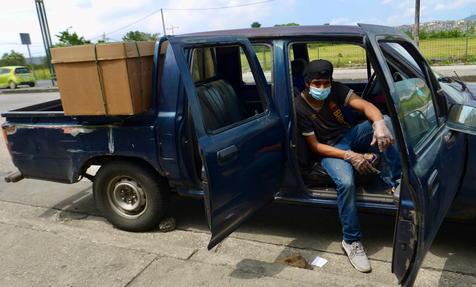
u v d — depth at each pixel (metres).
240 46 3.24
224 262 3.02
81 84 3.26
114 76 3.15
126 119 3.46
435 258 3.15
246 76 3.68
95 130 3.57
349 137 3.46
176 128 3.29
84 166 3.82
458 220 3.12
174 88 3.26
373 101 4.07
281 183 3.35
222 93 3.55
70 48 3.20
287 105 3.28
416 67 3.25
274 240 3.60
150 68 3.37
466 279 2.88
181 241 3.67
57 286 2.90
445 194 2.55
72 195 4.93
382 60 2.48
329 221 3.87
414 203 2.07
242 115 3.67
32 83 25.41
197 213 4.20
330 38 3.21
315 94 3.23
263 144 3.06
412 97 2.63
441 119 3.03
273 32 3.35
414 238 2.10
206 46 2.89
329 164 3.23
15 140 3.96
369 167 3.18
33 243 3.47
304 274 2.81
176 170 3.40
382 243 3.42
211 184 2.57
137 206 3.74
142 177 3.62
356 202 3.16
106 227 4.05
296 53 3.89
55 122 3.76
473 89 3.81
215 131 2.71
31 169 3.99
